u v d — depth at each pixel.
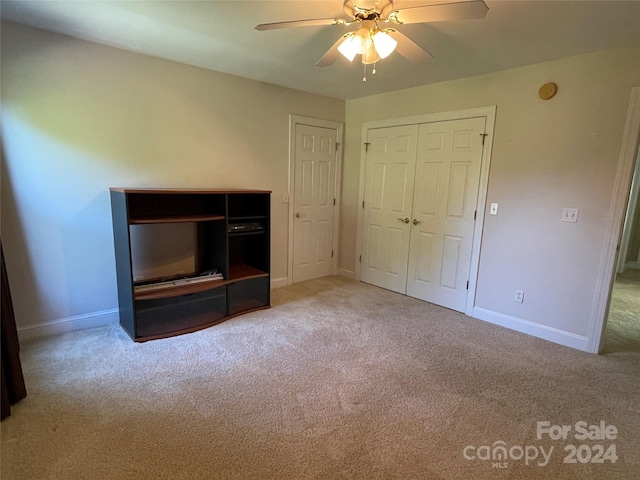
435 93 3.68
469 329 3.25
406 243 4.11
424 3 2.01
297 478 1.58
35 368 2.37
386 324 3.30
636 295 4.41
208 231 3.46
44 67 2.56
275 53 2.90
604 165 2.69
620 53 2.55
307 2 2.04
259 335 2.99
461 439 1.85
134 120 3.02
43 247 2.73
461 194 3.57
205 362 2.53
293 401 2.12
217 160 3.56
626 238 5.46
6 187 2.53
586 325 2.87
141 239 3.16
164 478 1.56
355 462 1.68
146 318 2.82
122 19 2.32
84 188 2.85
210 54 2.96
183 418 1.94
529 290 3.16
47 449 1.70
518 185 3.15
